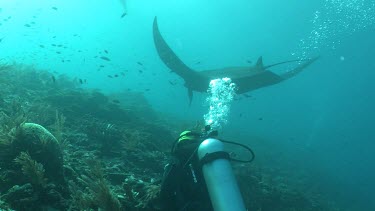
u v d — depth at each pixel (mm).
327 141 37250
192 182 2732
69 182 4152
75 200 3879
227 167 2480
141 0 68938
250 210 6746
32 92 9352
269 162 18000
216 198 2340
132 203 4254
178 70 8891
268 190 8031
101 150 6527
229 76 8336
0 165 3922
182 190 2811
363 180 25078
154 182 4863
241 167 7852
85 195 3963
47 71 13953
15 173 3826
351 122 67062
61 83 13758
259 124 36969
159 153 7160
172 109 34188
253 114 42188
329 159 28797
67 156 5191
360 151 39844
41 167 3787
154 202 4273
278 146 23094
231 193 2338
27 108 7207
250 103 49000
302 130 42156
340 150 34250
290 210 8344
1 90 7703
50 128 6363
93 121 7820
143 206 4219
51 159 4082
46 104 8219
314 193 15383
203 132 3049
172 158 2924
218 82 7770
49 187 3824
